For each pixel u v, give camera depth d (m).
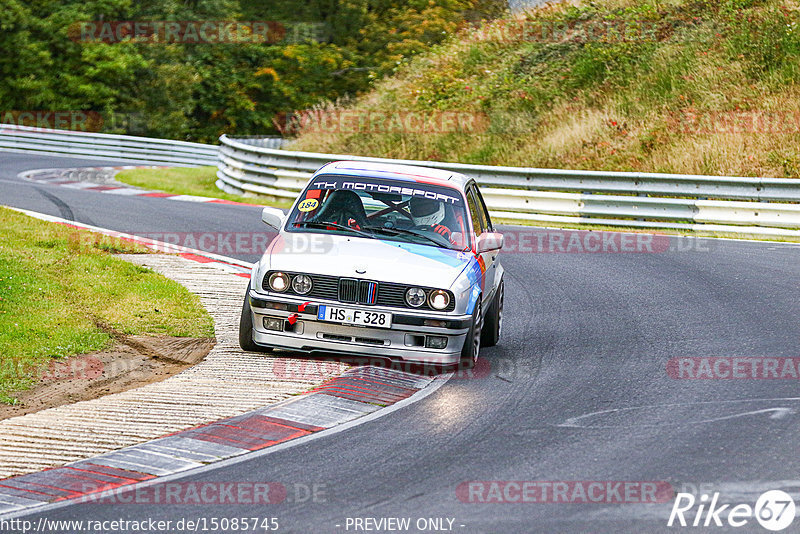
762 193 62.94
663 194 66.19
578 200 67.06
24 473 21.08
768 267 50.41
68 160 119.12
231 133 174.50
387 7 183.38
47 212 61.88
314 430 24.36
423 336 29.39
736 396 27.88
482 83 108.44
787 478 21.22
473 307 30.03
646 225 65.19
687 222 65.44
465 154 94.38
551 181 69.50
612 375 30.27
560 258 53.69
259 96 181.00
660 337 35.62
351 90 175.38
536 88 103.12
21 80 155.62
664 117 90.25
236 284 42.50
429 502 19.69
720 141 81.69
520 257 53.97
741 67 94.56
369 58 176.12
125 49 160.38
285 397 27.02
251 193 81.75
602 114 93.31
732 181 63.53
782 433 24.39
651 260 53.00
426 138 98.31
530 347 34.22
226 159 87.56
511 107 101.12
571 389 28.61
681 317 39.03
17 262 41.53
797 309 40.12
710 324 37.69
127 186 85.56
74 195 72.94
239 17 179.75
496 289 34.41
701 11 106.31
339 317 29.33
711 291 44.25
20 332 31.92
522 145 93.81
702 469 21.80
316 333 29.81
